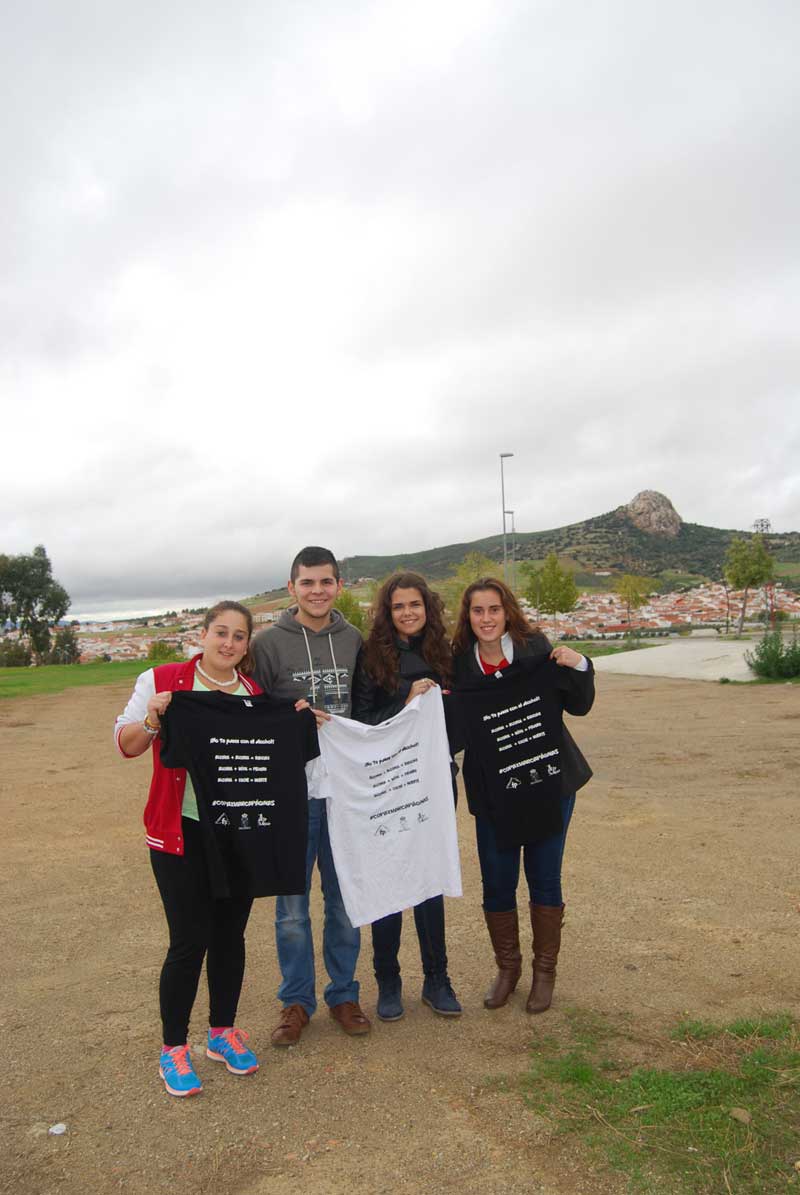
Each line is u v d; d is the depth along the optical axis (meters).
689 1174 2.79
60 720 17.58
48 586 67.44
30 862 7.05
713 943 4.83
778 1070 3.39
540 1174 2.84
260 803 3.59
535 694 4.08
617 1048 3.67
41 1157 3.02
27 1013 4.25
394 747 4.05
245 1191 2.81
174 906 3.45
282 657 4.14
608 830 7.34
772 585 40.59
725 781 9.05
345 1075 3.57
